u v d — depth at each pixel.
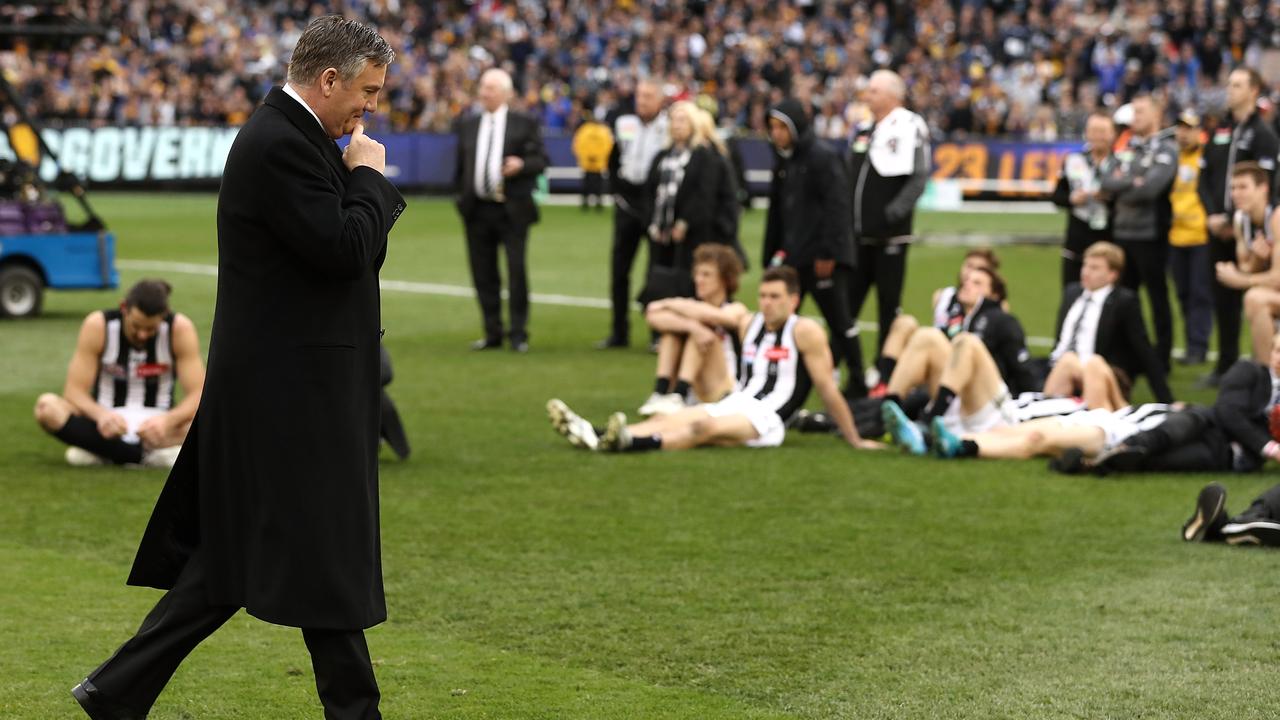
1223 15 125.00
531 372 44.28
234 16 131.62
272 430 14.30
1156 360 35.06
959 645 19.47
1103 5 130.38
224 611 14.81
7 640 19.55
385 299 62.06
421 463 31.17
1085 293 35.56
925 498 27.95
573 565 23.33
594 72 125.81
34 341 48.16
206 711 17.12
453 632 20.06
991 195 113.94
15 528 25.44
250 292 14.32
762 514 26.69
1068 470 29.98
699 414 32.88
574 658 19.02
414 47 132.25
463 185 48.31
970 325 34.78
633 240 49.09
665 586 22.19
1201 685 17.94
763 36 131.50
